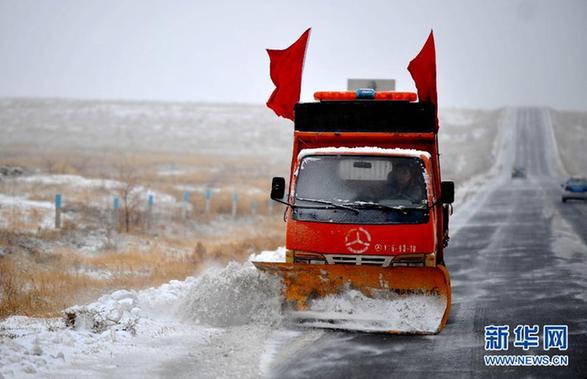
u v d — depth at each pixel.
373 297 38.56
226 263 67.25
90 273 61.88
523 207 148.00
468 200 169.62
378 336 37.06
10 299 46.59
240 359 32.28
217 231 108.25
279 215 133.25
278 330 37.97
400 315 37.84
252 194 165.25
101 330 36.78
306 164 42.06
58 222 85.81
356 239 39.47
